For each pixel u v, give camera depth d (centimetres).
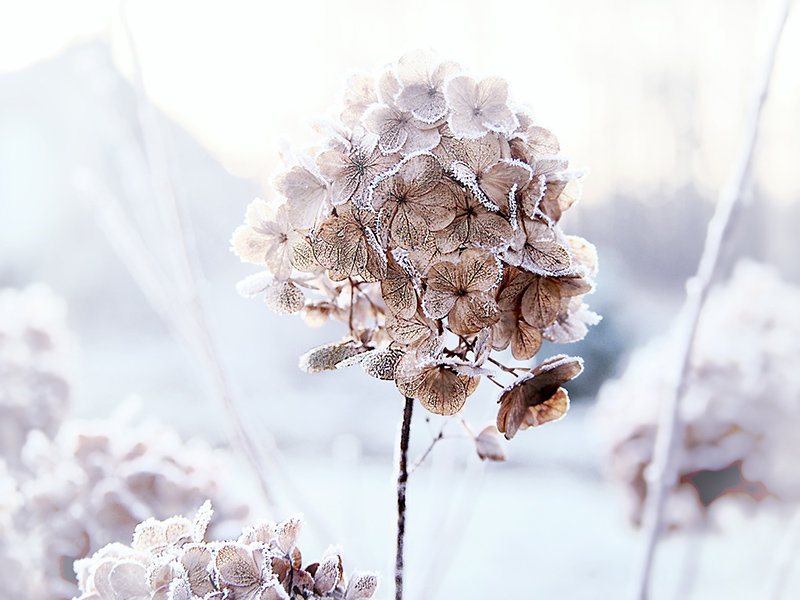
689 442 105
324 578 48
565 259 47
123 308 655
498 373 47
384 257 47
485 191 47
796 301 119
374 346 50
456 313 47
